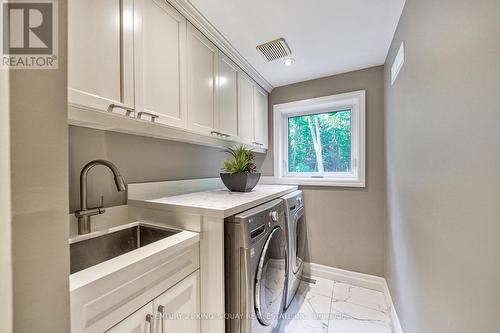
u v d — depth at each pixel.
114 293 0.69
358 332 1.52
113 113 0.94
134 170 1.39
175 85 1.24
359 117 2.11
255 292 1.12
